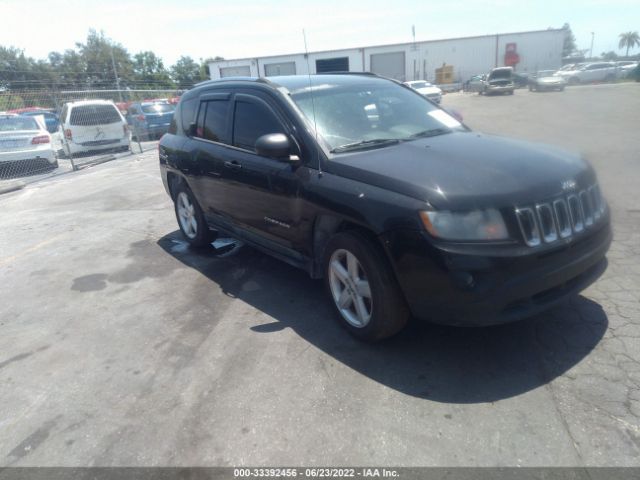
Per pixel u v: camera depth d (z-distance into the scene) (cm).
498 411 260
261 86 424
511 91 3281
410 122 412
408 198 285
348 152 355
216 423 272
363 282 326
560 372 286
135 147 1727
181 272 505
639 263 414
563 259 286
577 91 3092
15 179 1227
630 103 1991
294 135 371
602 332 320
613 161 834
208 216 526
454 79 4819
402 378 296
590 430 241
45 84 2688
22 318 431
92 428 278
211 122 489
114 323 404
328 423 264
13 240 681
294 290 438
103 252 594
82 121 1450
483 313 270
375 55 4816
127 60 6444
